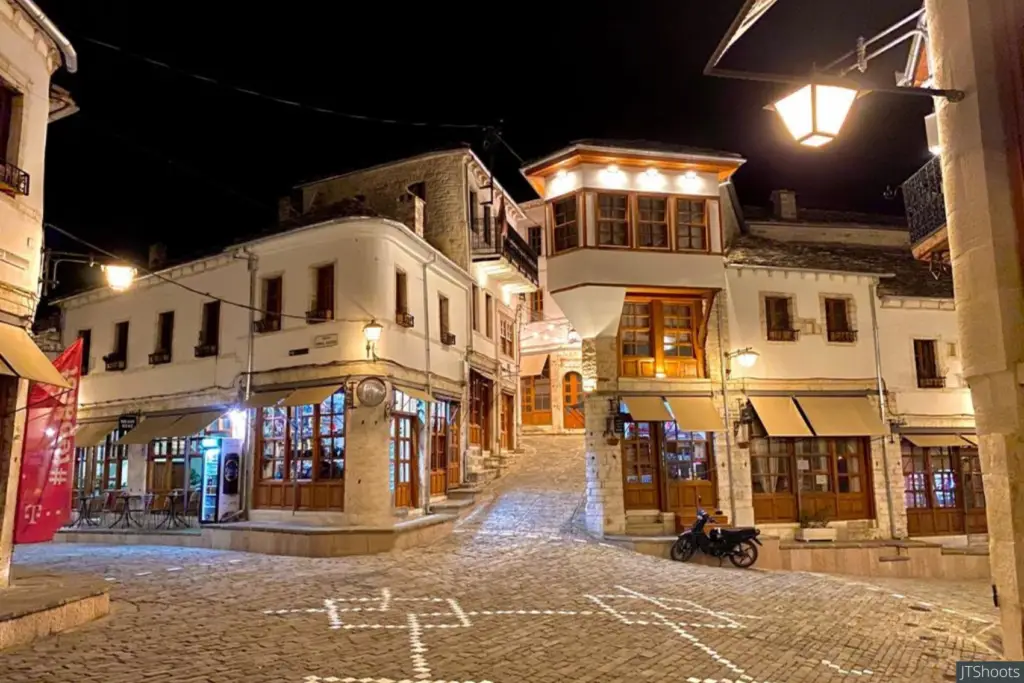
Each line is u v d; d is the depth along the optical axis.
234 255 17.25
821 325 17.77
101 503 18.92
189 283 18.61
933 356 18.62
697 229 16.91
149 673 6.46
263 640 7.64
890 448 17.55
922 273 20.17
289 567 12.39
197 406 17.77
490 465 20.88
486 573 11.80
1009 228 4.70
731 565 14.57
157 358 18.83
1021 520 4.52
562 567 12.45
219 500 16.05
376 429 15.09
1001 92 4.84
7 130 9.15
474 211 21.23
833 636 8.80
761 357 17.20
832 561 15.63
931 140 9.98
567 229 16.70
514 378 24.39
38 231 9.52
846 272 17.84
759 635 8.55
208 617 8.63
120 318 20.36
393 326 15.95
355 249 15.63
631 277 16.23
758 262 17.44
